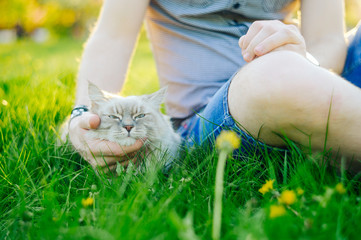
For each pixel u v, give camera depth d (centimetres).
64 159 70
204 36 77
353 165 58
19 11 802
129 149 64
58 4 855
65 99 104
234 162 61
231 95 62
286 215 46
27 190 63
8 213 57
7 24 837
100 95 70
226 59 77
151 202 53
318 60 73
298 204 50
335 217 48
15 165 69
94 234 47
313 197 49
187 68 78
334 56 73
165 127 76
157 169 60
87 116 63
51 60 268
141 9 75
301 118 54
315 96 53
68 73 140
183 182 56
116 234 46
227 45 77
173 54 79
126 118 69
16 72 154
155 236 47
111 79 73
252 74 57
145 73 198
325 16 77
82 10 902
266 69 55
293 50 60
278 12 79
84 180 65
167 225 48
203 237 47
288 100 53
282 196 49
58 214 53
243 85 58
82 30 925
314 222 46
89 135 65
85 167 65
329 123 54
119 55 74
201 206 54
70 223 52
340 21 77
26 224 51
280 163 63
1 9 803
